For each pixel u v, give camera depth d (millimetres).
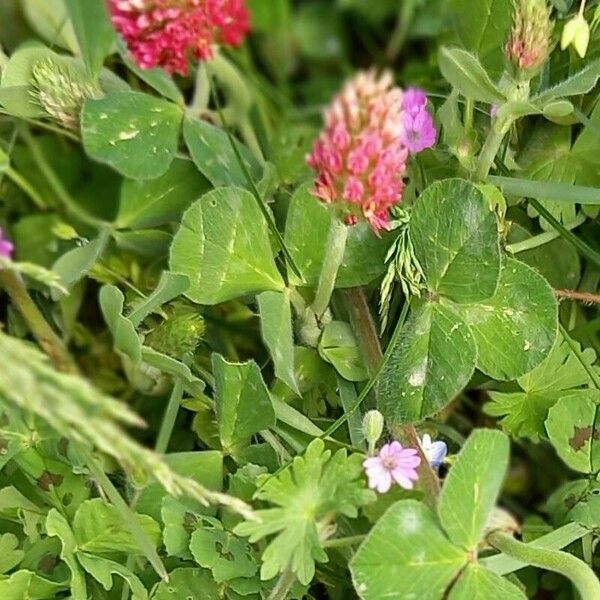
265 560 175
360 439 209
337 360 215
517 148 243
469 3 236
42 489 203
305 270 214
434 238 202
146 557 199
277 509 178
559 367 224
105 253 253
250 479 196
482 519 178
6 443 198
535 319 202
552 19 243
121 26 200
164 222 244
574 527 208
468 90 212
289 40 351
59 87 224
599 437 214
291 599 202
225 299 213
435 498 190
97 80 229
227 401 201
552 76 244
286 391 218
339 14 352
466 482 175
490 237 197
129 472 195
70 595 200
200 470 203
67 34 269
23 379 134
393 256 213
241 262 213
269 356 249
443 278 202
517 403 225
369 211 177
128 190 243
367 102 170
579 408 214
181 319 216
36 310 201
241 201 211
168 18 197
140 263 256
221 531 194
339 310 224
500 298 204
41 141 286
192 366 222
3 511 203
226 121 273
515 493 258
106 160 217
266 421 200
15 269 184
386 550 174
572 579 186
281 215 240
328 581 210
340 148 172
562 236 235
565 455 213
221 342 251
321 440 183
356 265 214
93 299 267
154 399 251
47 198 282
